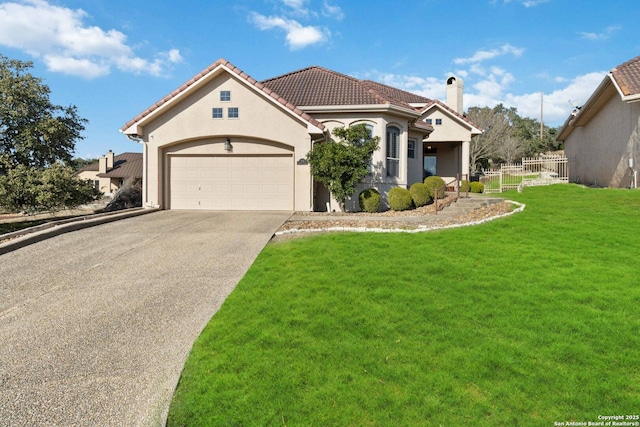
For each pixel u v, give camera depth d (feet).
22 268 26.13
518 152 151.64
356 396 12.51
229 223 41.32
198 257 28.25
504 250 28.76
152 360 14.96
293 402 12.30
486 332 16.48
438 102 84.23
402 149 60.13
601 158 69.05
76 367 14.51
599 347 15.21
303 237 34.01
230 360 14.61
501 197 56.29
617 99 62.44
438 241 31.50
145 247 31.22
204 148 54.24
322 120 57.16
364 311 18.53
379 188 56.18
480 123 153.99
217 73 52.01
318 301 19.66
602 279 22.35
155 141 53.67
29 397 12.80
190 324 17.88
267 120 52.29
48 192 71.56
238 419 11.65
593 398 12.44
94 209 106.52
